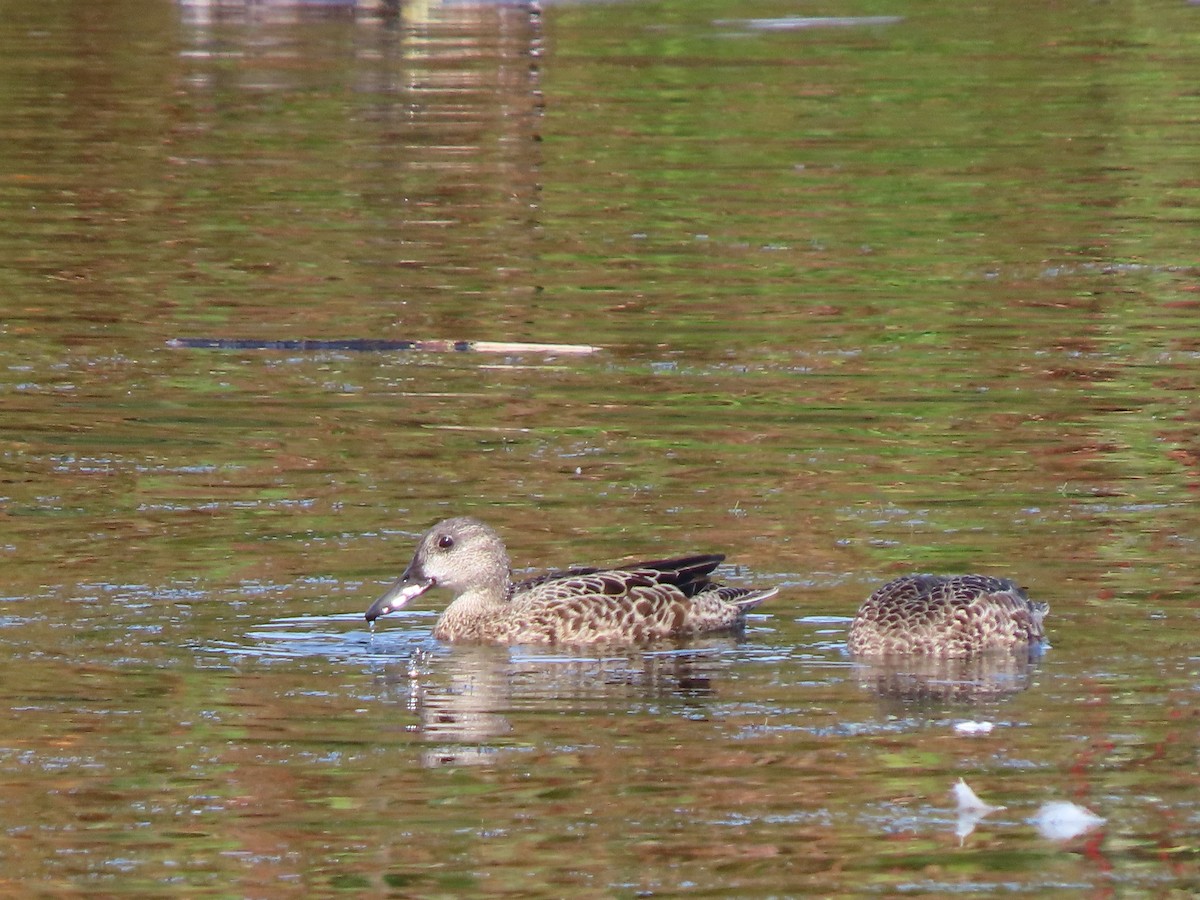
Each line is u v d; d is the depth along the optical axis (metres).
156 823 10.50
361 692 12.45
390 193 27.27
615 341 20.91
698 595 13.84
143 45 36.94
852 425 17.98
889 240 24.78
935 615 12.92
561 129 30.56
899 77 33.56
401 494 16.23
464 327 21.50
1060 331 21.05
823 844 10.22
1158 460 16.88
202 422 18.30
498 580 13.85
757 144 29.53
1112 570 14.35
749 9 39.78
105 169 28.48
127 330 21.48
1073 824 10.38
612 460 17.08
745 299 22.41
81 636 13.20
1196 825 10.38
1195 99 31.80
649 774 11.09
